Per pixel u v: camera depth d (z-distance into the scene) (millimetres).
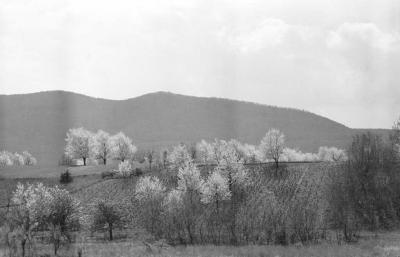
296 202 78688
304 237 55062
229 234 56656
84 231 64562
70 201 54094
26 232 43625
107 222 65750
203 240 55469
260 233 56438
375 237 58281
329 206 68750
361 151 85125
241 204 75375
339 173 83438
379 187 75562
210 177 85750
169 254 44469
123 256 43188
